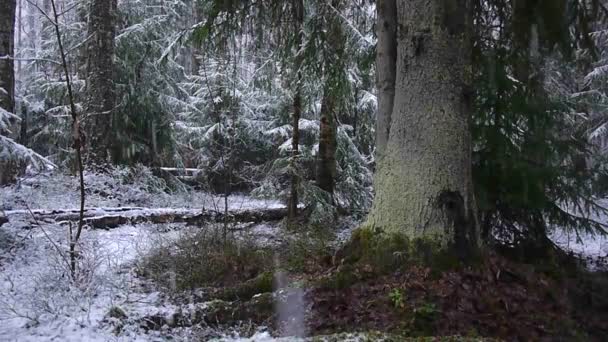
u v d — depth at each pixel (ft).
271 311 16.63
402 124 19.03
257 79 37.17
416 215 18.25
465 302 16.47
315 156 36.11
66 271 18.42
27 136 53.67
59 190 33.83
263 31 28.43
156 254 21.79
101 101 38.88
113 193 35.63
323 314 16.40
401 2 19.34
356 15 29.94
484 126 22.41
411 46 18.88
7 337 14.55
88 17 40.65
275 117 48.34
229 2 25.03
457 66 18.75
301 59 29.45
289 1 27.43
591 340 16.19
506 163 21.77
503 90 22.40
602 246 29.71
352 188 36.09
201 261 20.66
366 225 19.54
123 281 19.24
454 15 18.75
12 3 29.58
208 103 45.91
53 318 15.78
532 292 17.53
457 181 18.42
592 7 21.89
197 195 41.55
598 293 18.75
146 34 45.93
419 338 14.96
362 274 17.72
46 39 53.01
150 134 46.06
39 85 54.24
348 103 34.88
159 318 15.89
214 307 16.57
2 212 23.85
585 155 23.31
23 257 21.76
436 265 17.54
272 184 34.27
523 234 22.70
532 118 22.41
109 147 39.58
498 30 24.31
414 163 18.58
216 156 43.91
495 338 15.49
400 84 19.30
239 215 31.91
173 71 50.49
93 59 39.22
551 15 20.65
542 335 16.05
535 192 21.77
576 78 38.93
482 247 18.63
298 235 27.14
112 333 15.14
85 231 26.04
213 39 27.48
